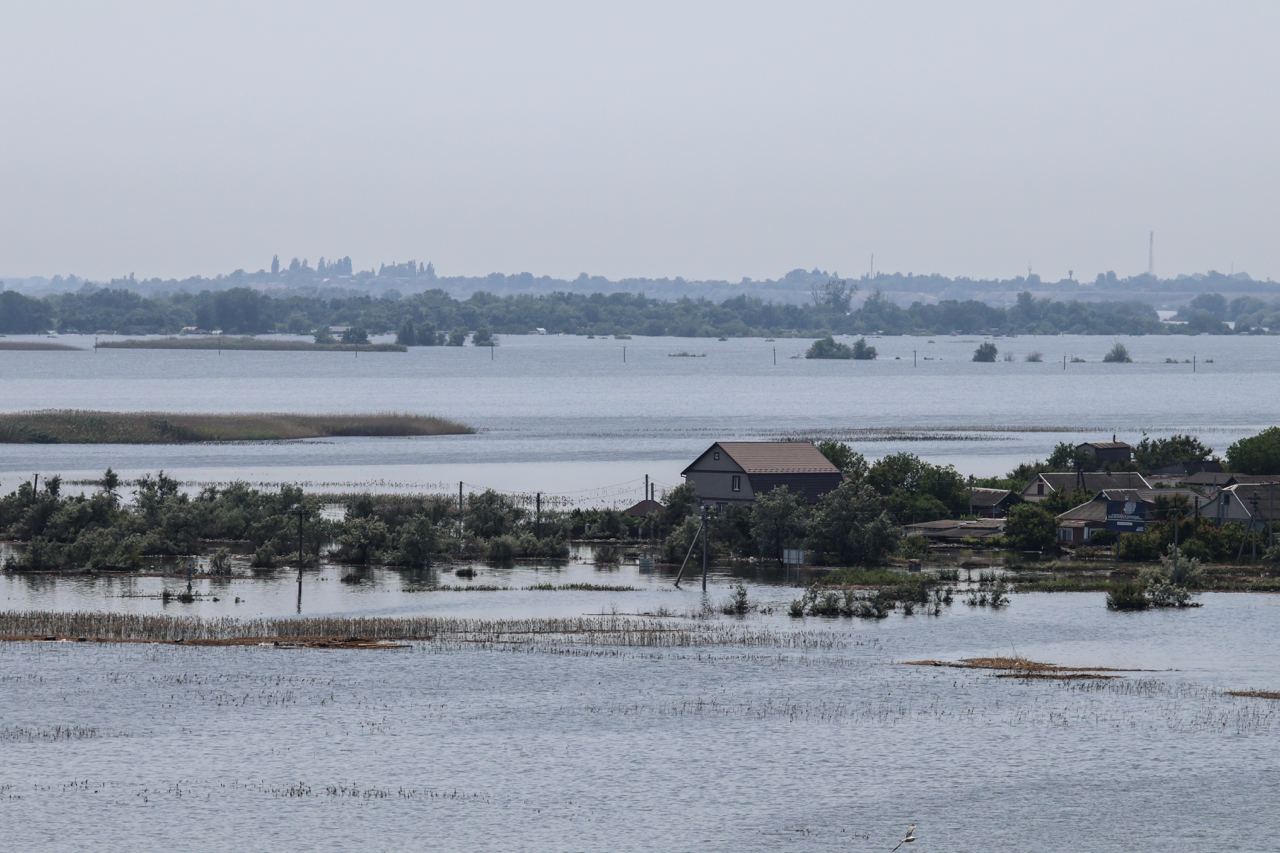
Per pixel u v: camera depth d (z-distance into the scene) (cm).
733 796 15938
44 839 14450
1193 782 16500
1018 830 15100
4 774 16262
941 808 15662
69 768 16500
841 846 14625
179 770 16500
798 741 17775
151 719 18325
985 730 18250
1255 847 14750
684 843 14638
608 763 16938
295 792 15850
